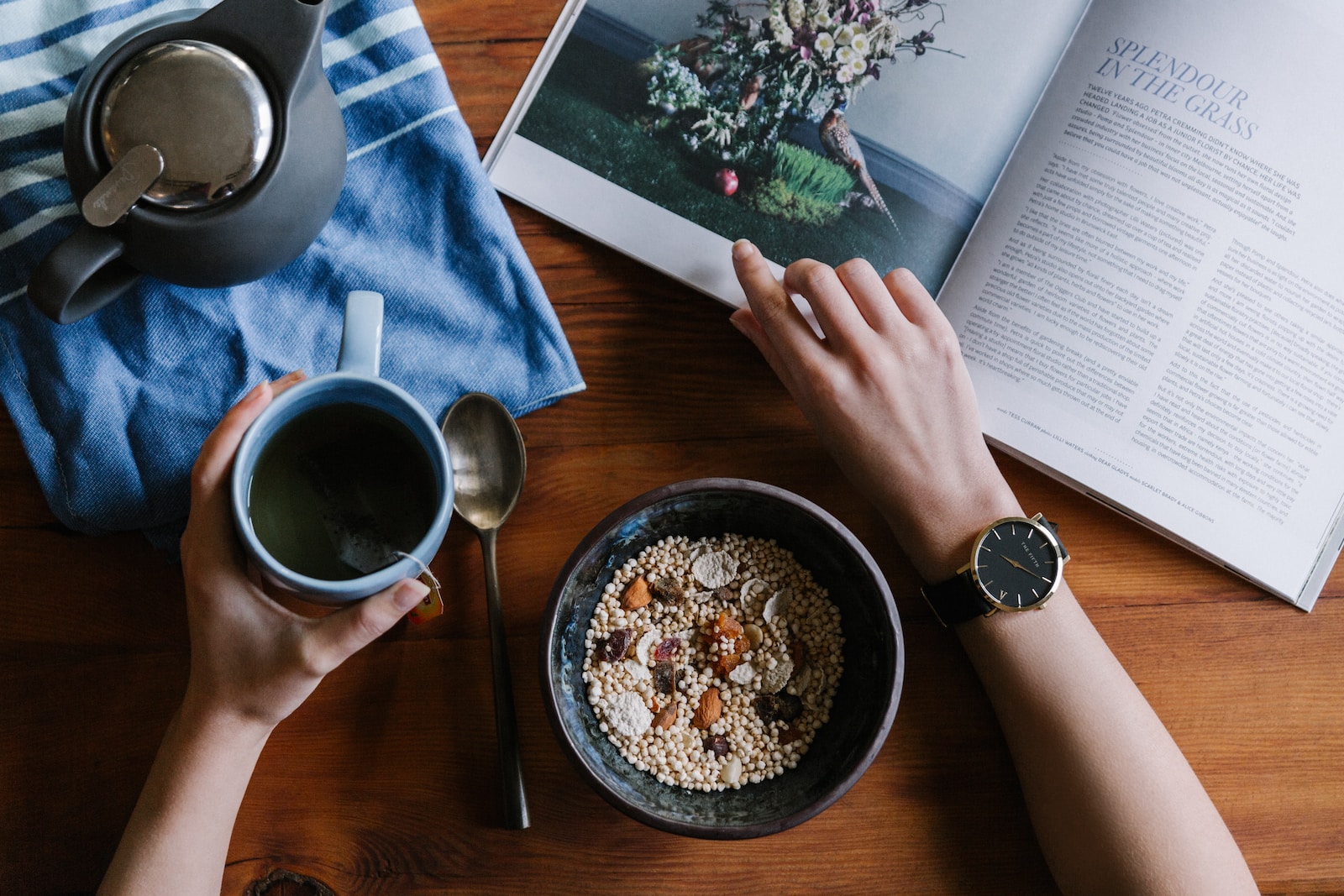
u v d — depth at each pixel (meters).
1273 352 0.64
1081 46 0.65
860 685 0.61
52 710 0.63
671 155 0.66
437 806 0.64
